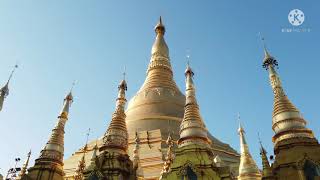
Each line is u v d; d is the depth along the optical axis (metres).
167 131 53.28
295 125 29.42
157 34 73.81
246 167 38.78
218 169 29.11
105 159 31.12
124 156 31.80
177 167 29.27
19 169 43.38
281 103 31.16
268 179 28.47
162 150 48.25
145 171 45.31
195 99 34.12
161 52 69.38
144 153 48.09
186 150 29.98
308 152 27.47
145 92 62.38
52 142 35.62
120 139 33.00
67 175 48.31
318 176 26.14
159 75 65.38
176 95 62.69
